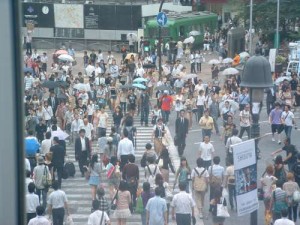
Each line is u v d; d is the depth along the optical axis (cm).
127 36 13488
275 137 6756
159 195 3478
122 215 3725
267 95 7450
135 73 9200
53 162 4712
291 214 3834
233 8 14712
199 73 11500
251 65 3141
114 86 7788
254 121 3897
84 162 5288
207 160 4716
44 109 6450
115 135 4994
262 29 12800
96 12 13812
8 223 764
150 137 6981
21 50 771
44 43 13812
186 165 4184
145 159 4400
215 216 3900
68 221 3725
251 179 2995
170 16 13312
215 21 14262
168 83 8569
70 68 10106
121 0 15288
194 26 13675
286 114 6322
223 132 6575
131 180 4266
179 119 5941
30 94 7369
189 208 3581
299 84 8644
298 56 10219
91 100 7294
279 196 3741
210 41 13575
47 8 13700
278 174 4144
